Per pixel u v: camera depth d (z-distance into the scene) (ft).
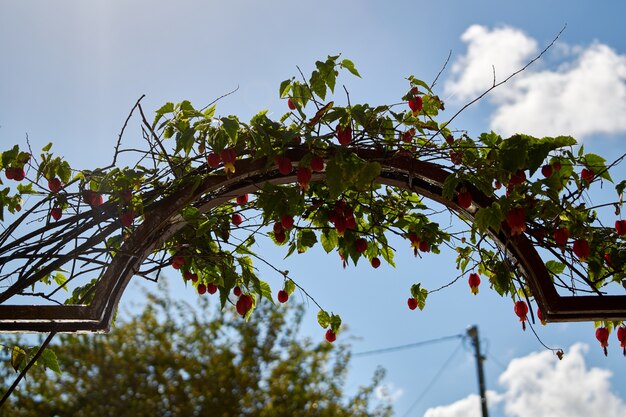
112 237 9.46
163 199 8.65
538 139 8.91
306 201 10.12
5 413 31.68
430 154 9.03
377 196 10.56
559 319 8.49
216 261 10.31
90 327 8.35
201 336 34.86
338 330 10.84
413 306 10.97
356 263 10.39
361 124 8.67
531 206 9.05
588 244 9.16
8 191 9.23
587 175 9.30
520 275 9.59
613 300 8.32
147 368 33.83
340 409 34.35
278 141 8.73
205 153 8.90
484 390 38.70
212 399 33.22
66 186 9.05
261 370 34.58
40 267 9.07
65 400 32.73
